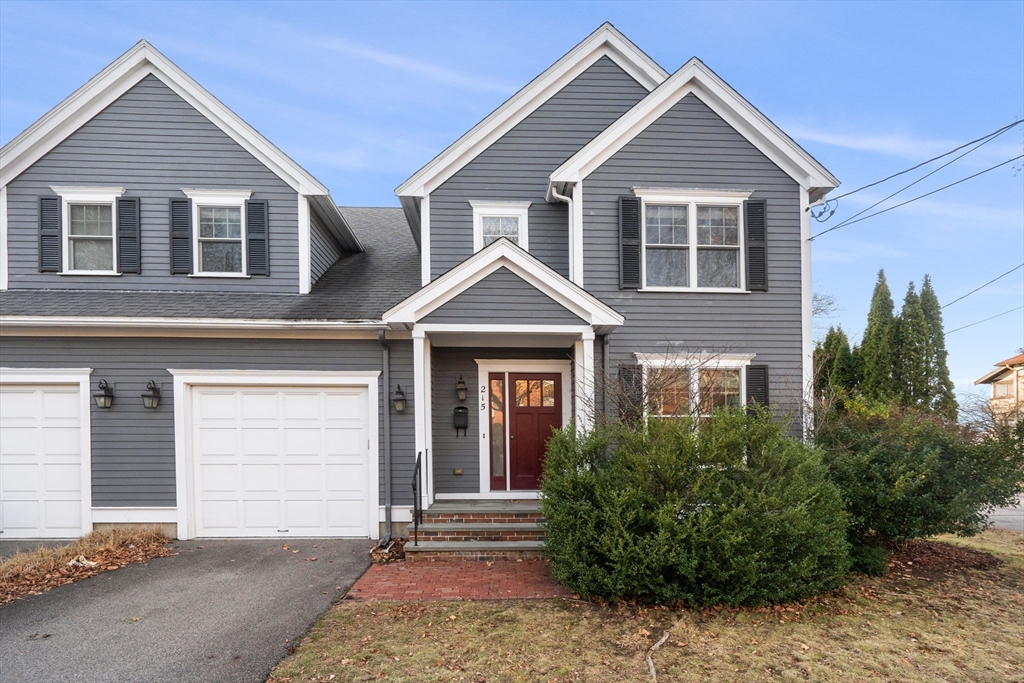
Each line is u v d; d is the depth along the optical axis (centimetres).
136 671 401
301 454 796
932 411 770
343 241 1061
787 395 816
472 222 895
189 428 786
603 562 539
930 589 580
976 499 634
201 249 880
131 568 646
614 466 552
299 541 770
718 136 839
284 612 511
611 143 826
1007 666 412
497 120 900
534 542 710
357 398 803
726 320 827
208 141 878
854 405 1185
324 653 427
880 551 635
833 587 550
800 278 835
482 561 679
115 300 812
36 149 855
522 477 881
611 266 824
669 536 506
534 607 521
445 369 883
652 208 837
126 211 857
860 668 407
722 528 503
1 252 841
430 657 420
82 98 858
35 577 599
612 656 423
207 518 787
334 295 866
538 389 894
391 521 784
